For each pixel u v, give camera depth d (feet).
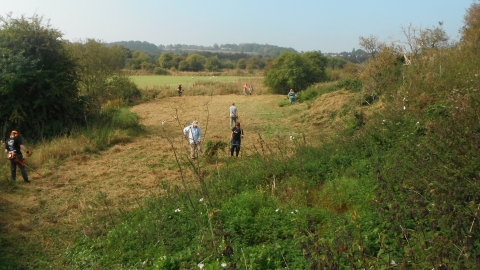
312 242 19.10
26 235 25.88
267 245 20.81
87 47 98.78
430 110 32.68
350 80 79.41
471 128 24.84
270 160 33.76
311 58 135.85
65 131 56.18
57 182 37.65
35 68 56.08
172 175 39.45
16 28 56.54
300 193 27.61
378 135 33.76
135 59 258.57
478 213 17.28
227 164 37.06
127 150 50.44
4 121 54.80
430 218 18.80
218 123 73.36
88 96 65.57
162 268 20.08
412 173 23.77
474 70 38.17
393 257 17.42
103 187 36.27
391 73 61.16
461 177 20.98
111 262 21.90
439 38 65.51
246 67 279.08
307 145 39.45
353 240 18.74
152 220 25.40
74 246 24.13
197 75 229.45
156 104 106.73
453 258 15.62
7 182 35.99
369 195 24.72
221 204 26.58
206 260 19.97
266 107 94.84
